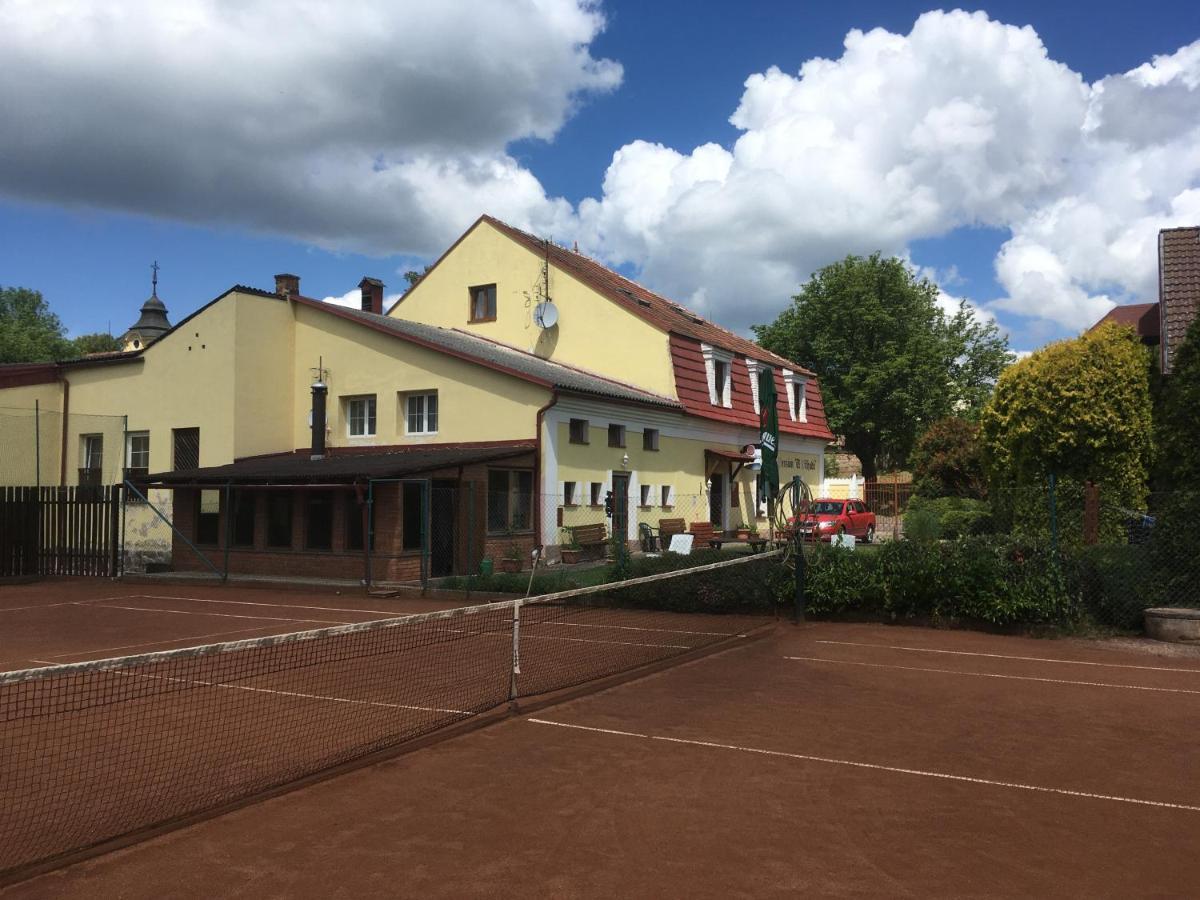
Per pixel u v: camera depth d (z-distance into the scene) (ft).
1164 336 65.87
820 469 121.39
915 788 19.11
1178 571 39.63
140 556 82.28
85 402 93.86
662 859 15.34
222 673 31.89
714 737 23.26
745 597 46.62
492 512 68.44
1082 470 55.93
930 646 38.06
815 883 14.35
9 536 75.00
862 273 157.07
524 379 72.79
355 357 83.87
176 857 15.47
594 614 48.06
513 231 100.12
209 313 84.79
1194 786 19.30
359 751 21.61
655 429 86.58
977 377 177.27
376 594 58.65
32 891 14.11
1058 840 16.20
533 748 22.21
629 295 100.22
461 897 13.91
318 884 14.38
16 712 26.00
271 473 67.21
